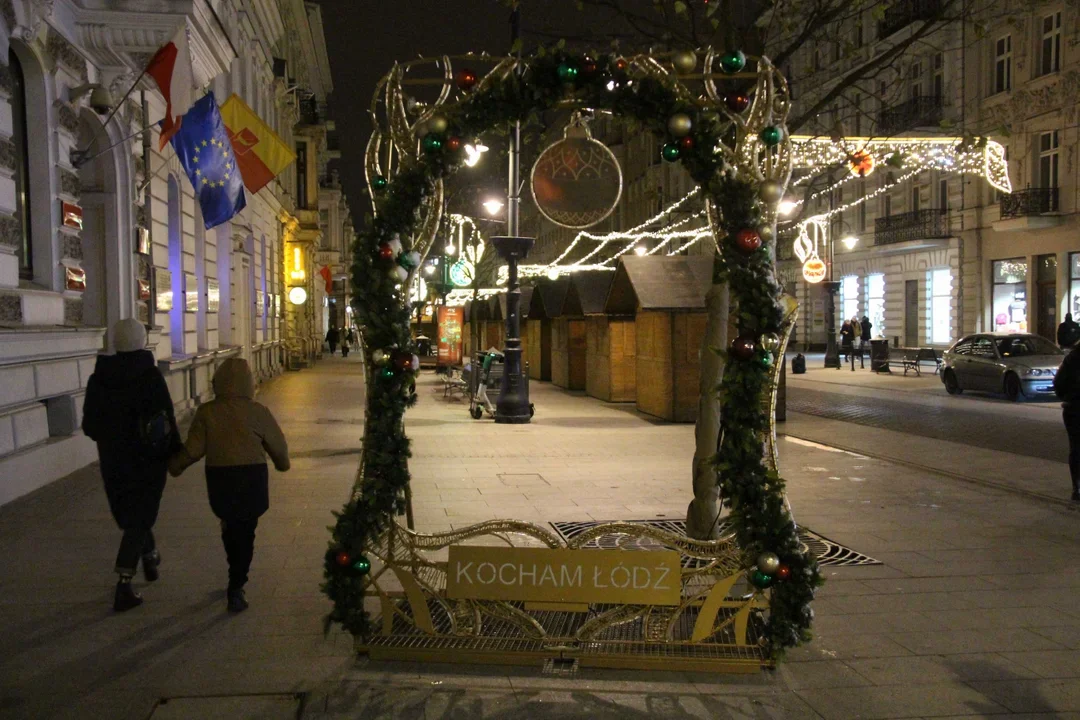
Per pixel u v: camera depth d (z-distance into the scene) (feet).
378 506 15.99
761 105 15.58
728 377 15.38
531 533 16.25
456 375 92.22
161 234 45.47
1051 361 65.41
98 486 30.45
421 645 15.78
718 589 15.60
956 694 14.43
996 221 99.76
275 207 103.35
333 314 236.02
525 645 15.72
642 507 28.45
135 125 40.14
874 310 131.13
